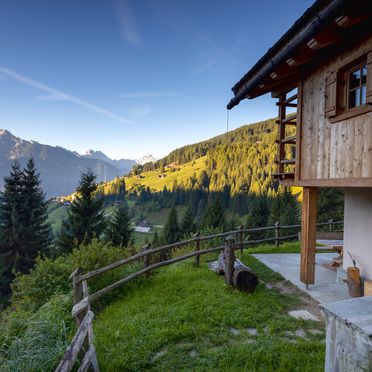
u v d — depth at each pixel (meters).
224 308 4.84
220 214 31.50
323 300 5.38
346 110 4.55
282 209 32.22
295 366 3.21
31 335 3.49
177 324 4.25
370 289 4.89
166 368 3.27
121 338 3.89
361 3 3.01
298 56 4.25
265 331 4.17
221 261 6.81
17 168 24.55
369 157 3.92
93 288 5.82
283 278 6.69
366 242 5.43
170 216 35.41
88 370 2.88
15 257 22.94
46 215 25.84
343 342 2.14
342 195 21.31
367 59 3.93
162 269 8.16
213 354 3.48
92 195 23.83
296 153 6.06
